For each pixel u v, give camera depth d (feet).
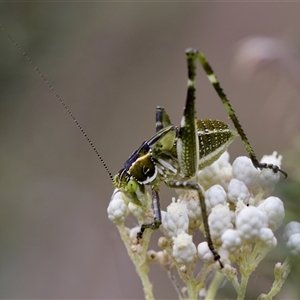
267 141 0.63
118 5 1.28
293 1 0.99
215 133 0.49
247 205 0.46
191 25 1.15
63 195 0.90
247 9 1.05
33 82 1.13
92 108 1.08
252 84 0.77
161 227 0.46
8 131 1.06
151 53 1.15
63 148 1.01
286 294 0.45
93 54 1.18
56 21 1.17
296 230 0.44
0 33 1.11
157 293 0.60
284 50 0.52
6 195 0.93
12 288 0.77
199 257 0.45
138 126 1.02
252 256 0.45
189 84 0.49
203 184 0.49
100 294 0.72
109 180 0.92
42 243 0.83
